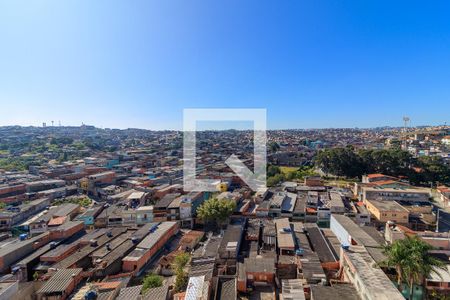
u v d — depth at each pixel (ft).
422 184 342.85
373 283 93.15
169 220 215.51
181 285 120.98
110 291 114.32
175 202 228.22
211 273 122.62
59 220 204.54
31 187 319.68
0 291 101.76
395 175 357.41
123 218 213.66
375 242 133.69
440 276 100.94
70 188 326.85
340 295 96.58
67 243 166.71
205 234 199.93
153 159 509.76
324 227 211.82
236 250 146.92
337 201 229.04
